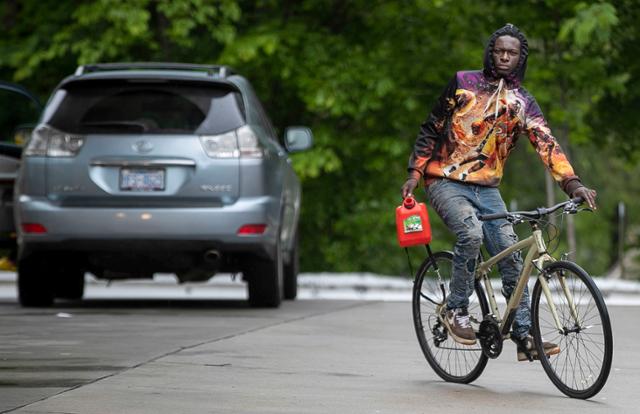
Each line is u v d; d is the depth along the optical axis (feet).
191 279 114.93
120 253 102.73
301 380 64.85
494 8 182.19
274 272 107.04
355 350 79.05
